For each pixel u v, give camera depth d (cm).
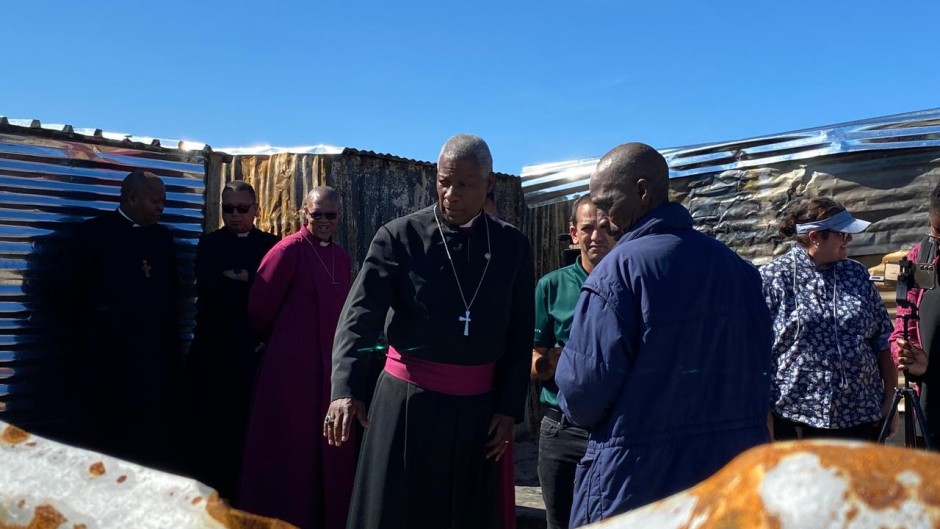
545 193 725
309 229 441
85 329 445
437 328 277
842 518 70
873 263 559
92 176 487
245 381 477
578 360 208
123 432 439
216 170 570
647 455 200
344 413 269
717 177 617
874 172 561
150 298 455
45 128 461
